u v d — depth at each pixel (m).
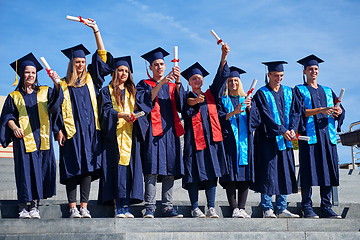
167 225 6.63
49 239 6.04
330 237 6.95
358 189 10.84
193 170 7.23
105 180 6.87
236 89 7.71
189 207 7.34
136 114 6.78
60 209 6.81
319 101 8.02
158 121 7.16
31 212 6.53
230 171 7.37
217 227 6.85
